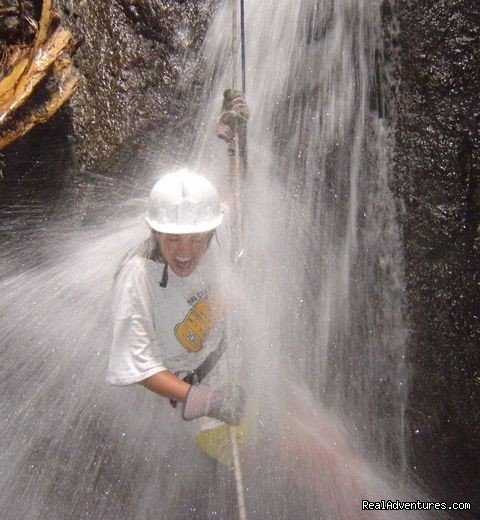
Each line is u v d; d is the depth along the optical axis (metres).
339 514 3.54
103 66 4.60
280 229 4.41
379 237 4.21
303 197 4.52
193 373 2.91
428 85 3.96
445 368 3.76
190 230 2.53
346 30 4.55
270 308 4.14
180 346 2.81
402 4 4.16
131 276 2.66
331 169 4.50
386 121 4.25
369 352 4.19
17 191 4.38
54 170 4.41
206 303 2.83
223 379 2.98
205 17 4.96
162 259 2.69
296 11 4.83
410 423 3.97
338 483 3.59
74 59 4.45
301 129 4.67
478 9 3.79
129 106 4.62
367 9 4.41
